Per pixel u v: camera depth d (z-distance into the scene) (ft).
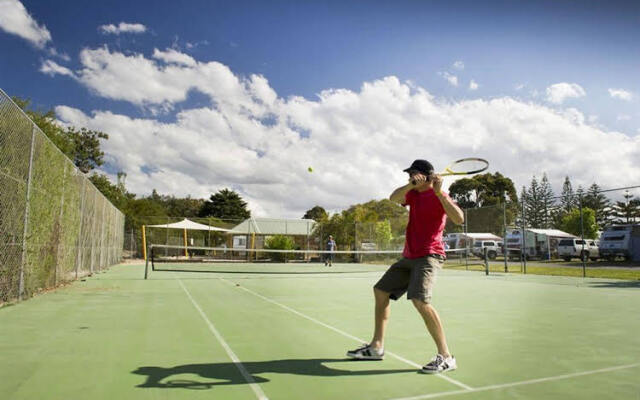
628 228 85.56
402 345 14.61
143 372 11.09
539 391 9.96
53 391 9.57
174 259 90.22
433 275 11.71
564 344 15.10
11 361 12.05
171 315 20.35
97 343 14.34
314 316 20.77
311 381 10.50
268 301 26.48
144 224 97.14
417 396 9.50
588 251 95.40
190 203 267.80
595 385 10.46
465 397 9.48
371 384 10.31
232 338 15.44
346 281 43.45
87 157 104.53
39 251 27.32
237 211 211.00
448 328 18.11
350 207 117.08
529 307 24.72
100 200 52.60
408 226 12.28
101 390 9.67
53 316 19.63
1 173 20.83
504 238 59.16
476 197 198.59
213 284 37.76
